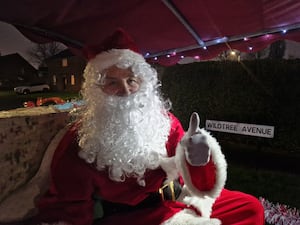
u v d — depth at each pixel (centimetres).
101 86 152
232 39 320
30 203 160
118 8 246
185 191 171
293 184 364
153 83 165
